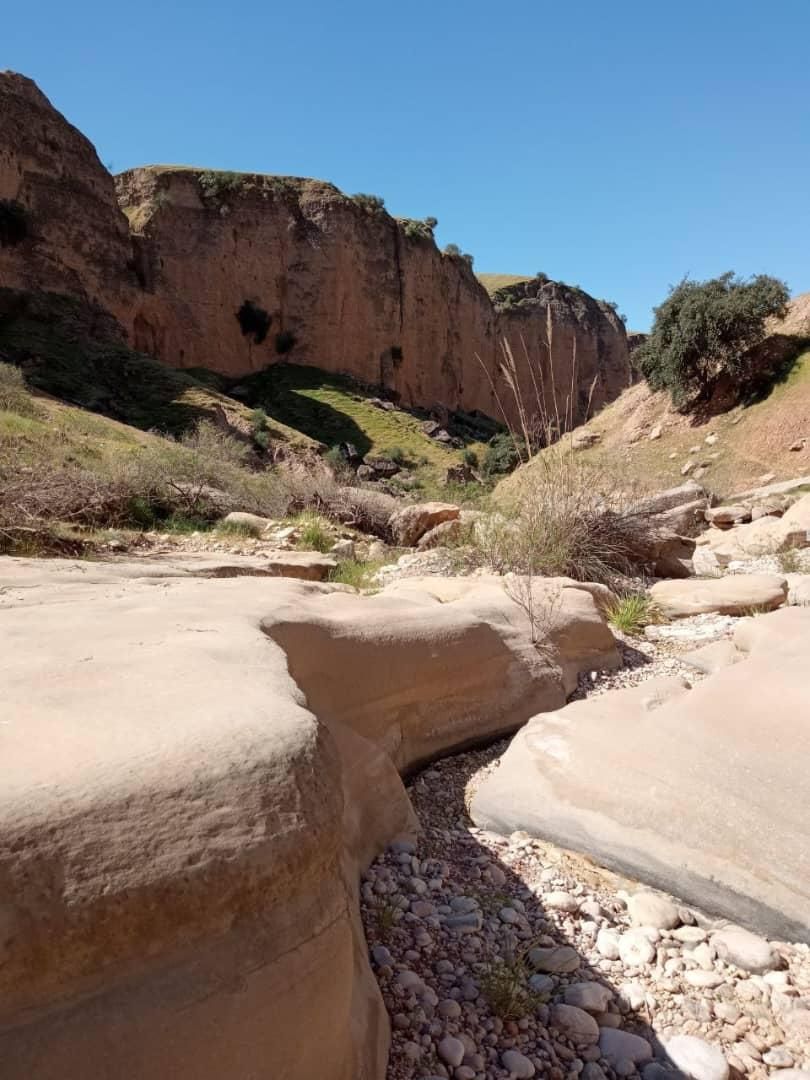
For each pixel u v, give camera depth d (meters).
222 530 11.76
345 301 65.50
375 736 3.20
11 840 1.18
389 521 13.34
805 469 21.81
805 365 24.84
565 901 2.42
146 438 24.66
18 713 1.64
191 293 59.75
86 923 1.18
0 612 3.04
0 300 43.03
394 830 2.76
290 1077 1.32
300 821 1.43
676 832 2.64
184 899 1.26
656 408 28.59
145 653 2.23
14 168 44.94
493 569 6.81
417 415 68.31
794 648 3.60
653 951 2.22
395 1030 1.85
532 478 7.27
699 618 6.07
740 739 2.89
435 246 74.81
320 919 1.43
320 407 58.72
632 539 7.47
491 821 3.01
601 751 3.08
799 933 2.29
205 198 61.75
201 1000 1.23
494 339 83.56
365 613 3.69
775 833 2.51
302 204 65.31
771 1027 1.97
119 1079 1.13
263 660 2.23
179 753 1.43
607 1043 1.88
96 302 48.28
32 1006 1.13
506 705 3.91
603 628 4.96
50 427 19.47
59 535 8.34
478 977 2.07
